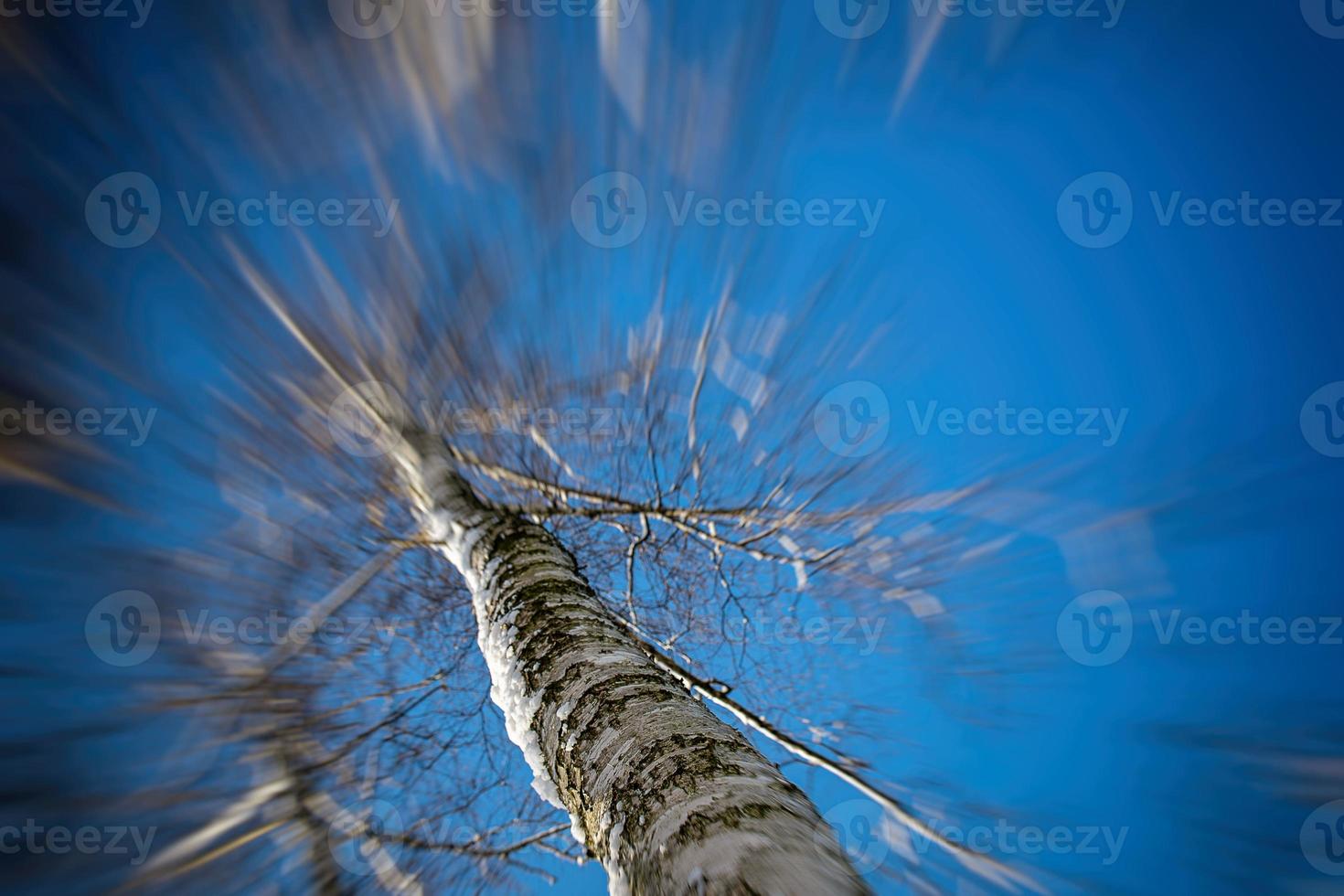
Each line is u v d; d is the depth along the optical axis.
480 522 3.01
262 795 3.79
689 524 4.43
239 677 4.04
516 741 1.79
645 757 1.25
